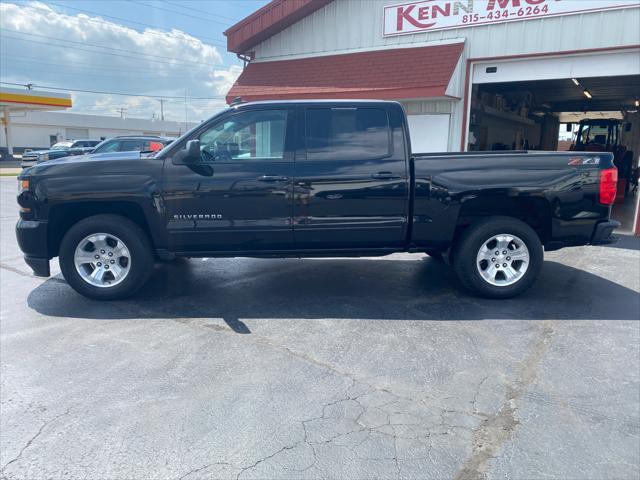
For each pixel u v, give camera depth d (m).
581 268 6.95
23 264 7.10
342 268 6.93
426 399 3.46
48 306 5.29
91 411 3.30
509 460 2.83
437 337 4.50
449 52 10.28
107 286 5.34
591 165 5.36
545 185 5.30
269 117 5.26
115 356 4.10
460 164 5.28
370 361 4.02
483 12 10.05
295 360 4.03
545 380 3.73
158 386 3.62
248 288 5.96
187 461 2.81
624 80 14.68
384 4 11.21
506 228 5.37
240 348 4.26
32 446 2.94
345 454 2.87
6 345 4.30
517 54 9.84
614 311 5.20
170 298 5.57
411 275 6.57
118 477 2.68
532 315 5.07
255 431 3.08
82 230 5.20
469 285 5.52
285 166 5.20
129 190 5.12
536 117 23.67
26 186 5.18
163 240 5.26
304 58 12.41
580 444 2.97
